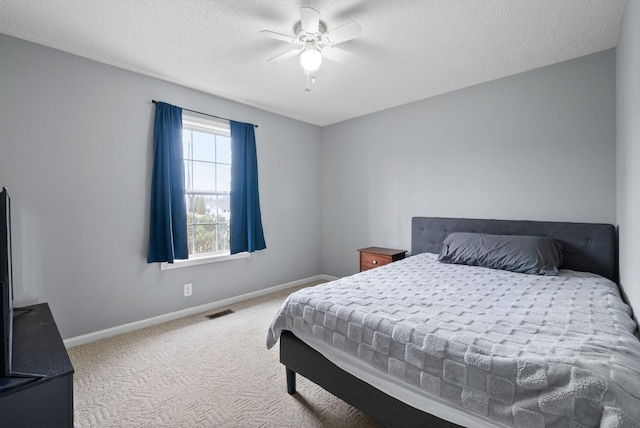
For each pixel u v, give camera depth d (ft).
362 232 13.56
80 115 8.09
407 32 7.02
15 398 3.65
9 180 7.14
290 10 6.26
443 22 6.64
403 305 5.17
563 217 8.60
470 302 5.34
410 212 11.94
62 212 7.85
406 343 4.08
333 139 14.61
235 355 7.63
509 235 8.94
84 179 8.18
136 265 9.16
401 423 4.15
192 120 10.36
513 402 3.17
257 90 10.52
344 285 6.49
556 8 6.15
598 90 8.01
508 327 4.19
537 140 8.99
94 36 7.16
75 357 7.46
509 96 9.46
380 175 12.86
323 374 5.21
